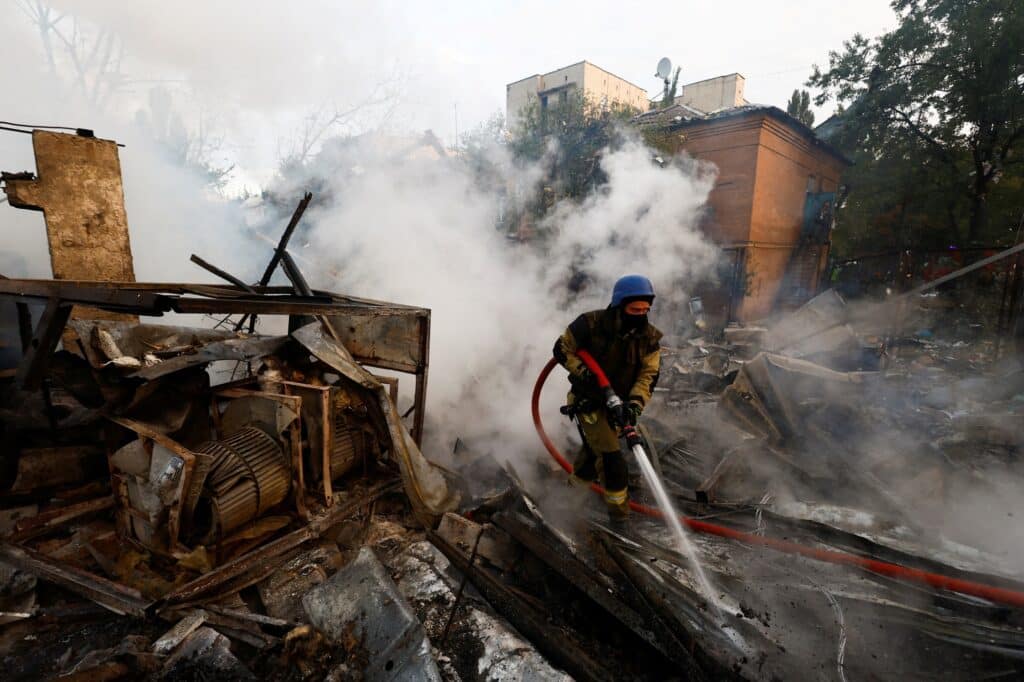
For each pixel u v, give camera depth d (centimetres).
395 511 317
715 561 259
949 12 1455
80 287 233
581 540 281
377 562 220
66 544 251
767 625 212
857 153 1844
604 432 267
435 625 208
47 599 220
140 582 229
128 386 266
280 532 276
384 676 177
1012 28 1282
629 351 258
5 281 273
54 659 190
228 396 291
